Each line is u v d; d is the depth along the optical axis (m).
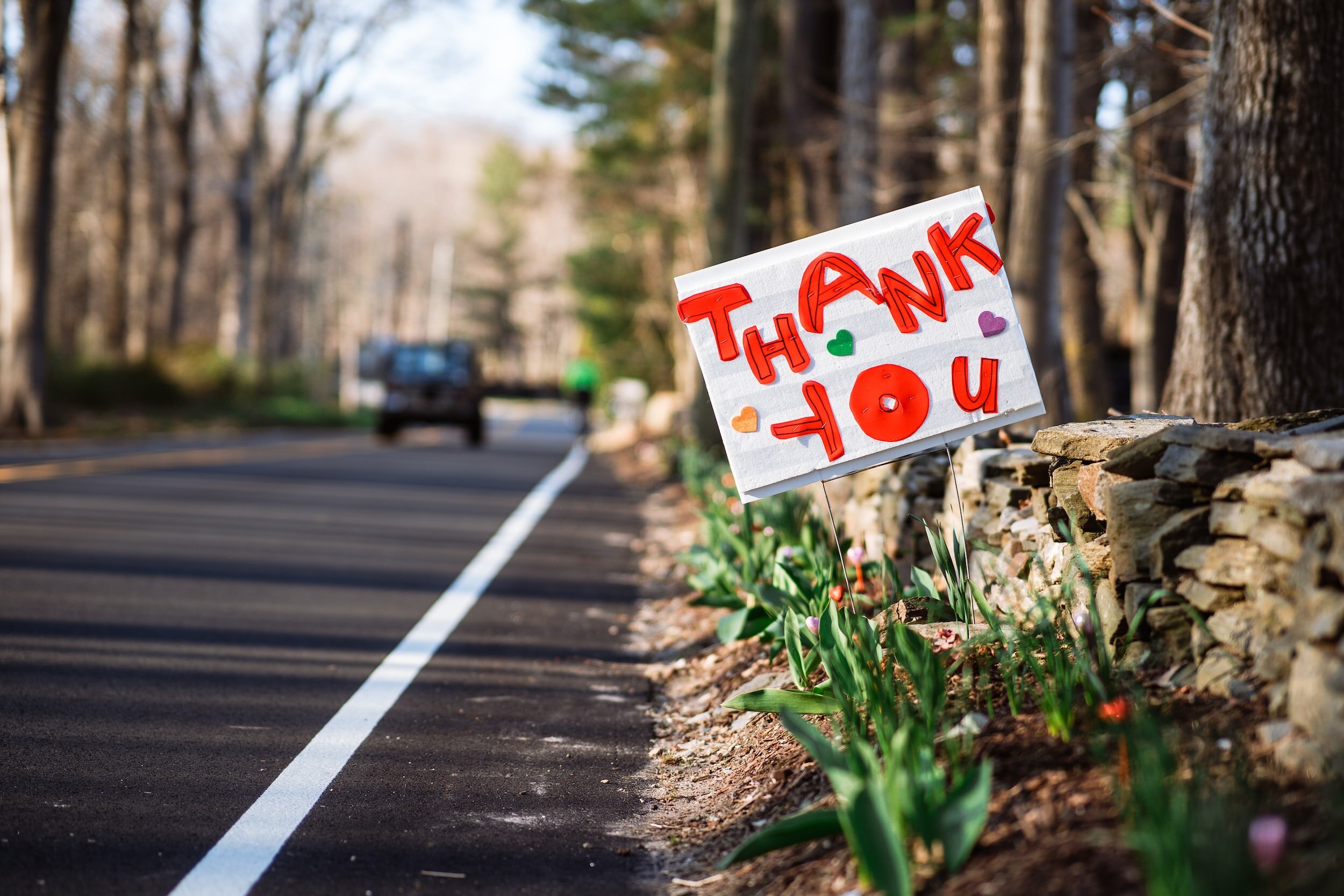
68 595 8.58
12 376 24.58
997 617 4.82
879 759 4.19
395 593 9.45
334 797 4.77
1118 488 4.43
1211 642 4.01
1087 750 3.75
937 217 5.13
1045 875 3.10
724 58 19.08
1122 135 15.95
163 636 7.51
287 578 9.82
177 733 5.53
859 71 18.86
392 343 38.16
